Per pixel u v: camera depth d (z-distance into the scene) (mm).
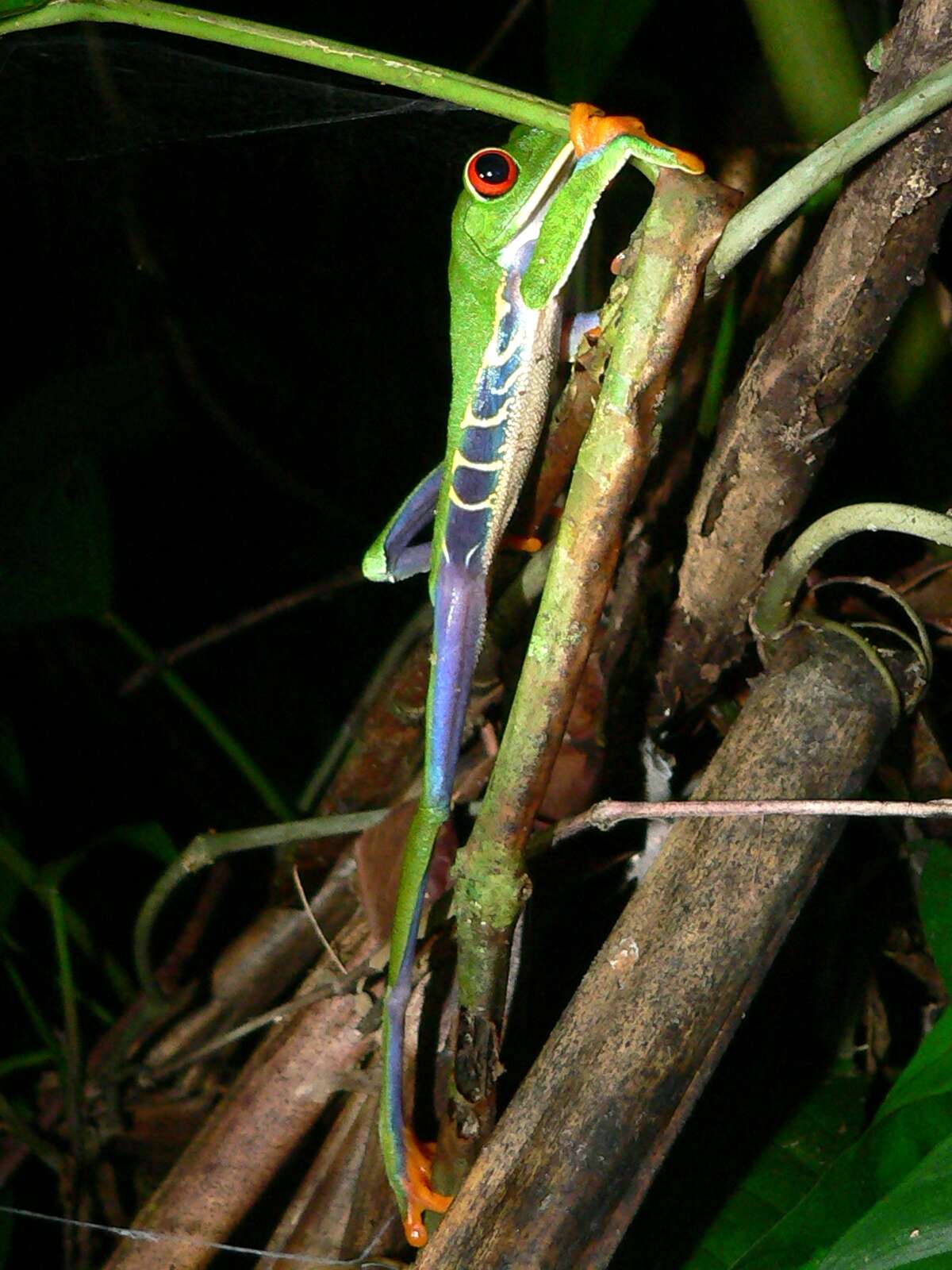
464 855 611
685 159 583
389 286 838
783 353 612
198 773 876
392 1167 624
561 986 675
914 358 662
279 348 877
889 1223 578
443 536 627
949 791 662
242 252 818
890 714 621
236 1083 686
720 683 665
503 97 593
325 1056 672
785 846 610
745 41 717
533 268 613
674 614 648
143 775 875
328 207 782
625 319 584
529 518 641
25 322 852
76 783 865
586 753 653
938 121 590
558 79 664
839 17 643
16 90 708
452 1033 644
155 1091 731
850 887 682
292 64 706
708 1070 605
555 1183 599
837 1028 687
